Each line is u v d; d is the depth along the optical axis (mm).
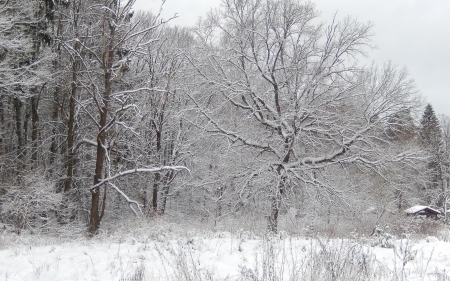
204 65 20219
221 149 19938
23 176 17719
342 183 19547
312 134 19328
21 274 7414
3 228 16812
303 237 12000
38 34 18562
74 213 20859
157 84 23406
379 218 17000
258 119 19438
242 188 18781
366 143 19000
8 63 16875
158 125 23891
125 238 12539
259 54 19781
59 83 20234
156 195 23953
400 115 19312
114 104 21000
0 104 21875
